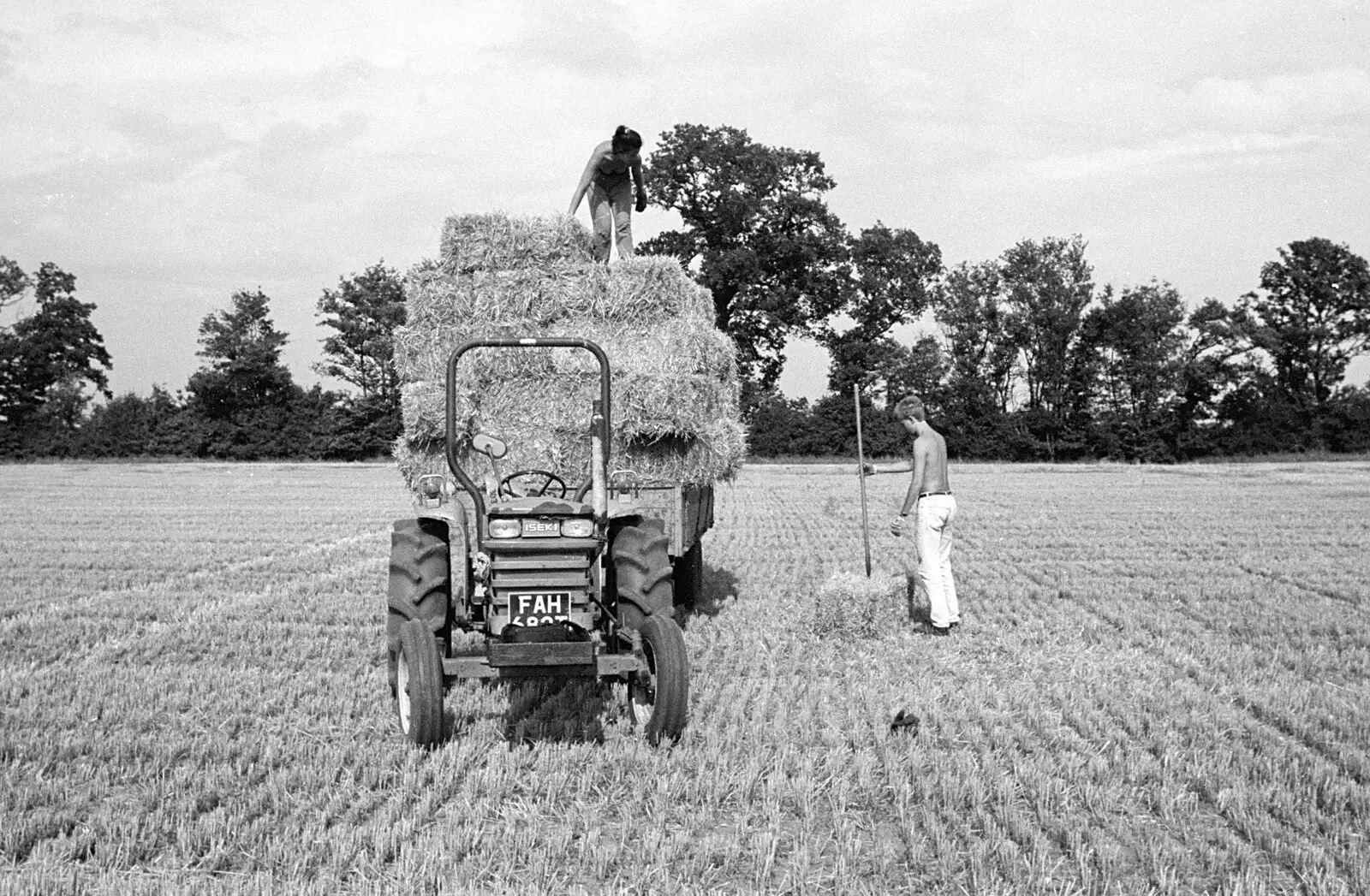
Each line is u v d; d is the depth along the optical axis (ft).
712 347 32.50
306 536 61.82
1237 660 29.01
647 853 16.06
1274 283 214.69
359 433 193.16
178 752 20.79
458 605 23.72
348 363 210.18
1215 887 15.48
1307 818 17.58
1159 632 33.30
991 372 207.21
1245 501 87.92
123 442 193.47
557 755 20.15
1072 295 199.72
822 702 24.50
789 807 18.31
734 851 16.11
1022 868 15.76
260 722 22.77
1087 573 46.01
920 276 196.54
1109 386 197.77
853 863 16.05
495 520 20.35
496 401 30.14
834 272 183.73
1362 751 21.17
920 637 32.22
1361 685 26.68
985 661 29.30
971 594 40.42
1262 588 41.98
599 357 21.47
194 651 30.32
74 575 45.14
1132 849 16.58
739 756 20.38
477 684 25.25
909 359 194.80
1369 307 209.46
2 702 24.44
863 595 31.76
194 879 15.05
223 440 195.31
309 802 17.85
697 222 182.80
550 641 20.24
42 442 192.54
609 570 23.18
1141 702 24.93
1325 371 211.61
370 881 15.11
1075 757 20.43
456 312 30.48
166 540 59.41
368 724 22.49
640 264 31.32
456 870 15.46
